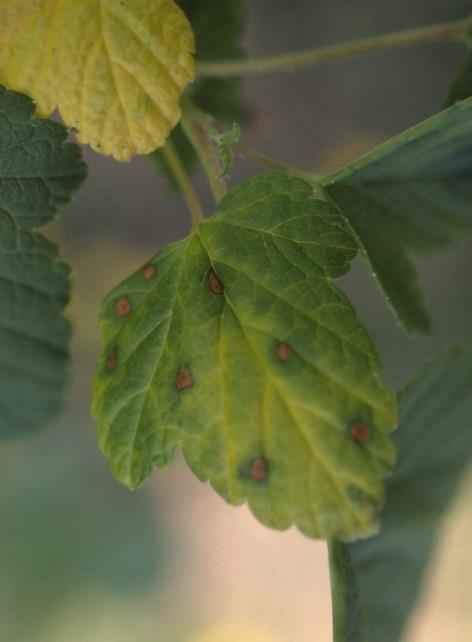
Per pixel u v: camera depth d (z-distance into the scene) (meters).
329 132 0.42
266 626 0.47
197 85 0.32
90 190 0.34
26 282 0.26
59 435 0.45
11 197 0.25
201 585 0.47
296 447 0.23
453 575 0.26
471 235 0.28
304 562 0.47
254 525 0.47
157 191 0.38
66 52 0.25
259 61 0.29
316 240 0.24
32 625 0.46
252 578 0.47
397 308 0.28
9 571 0.46
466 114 0.25
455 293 0.43
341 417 0.23
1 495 0.46
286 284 0.24
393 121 0.43
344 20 0.41
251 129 0.35
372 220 0.27
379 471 0.23
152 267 0.25
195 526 0.47
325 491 0.23
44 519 0.46
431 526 0.25
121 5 0.25
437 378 0.25
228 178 0.26
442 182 0.27
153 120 0.25
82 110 0.25
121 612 0.47
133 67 0.25
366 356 0.24
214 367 0.24
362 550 0.24
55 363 0.26
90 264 0.41
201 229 0.25
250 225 0.25
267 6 0.41
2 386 0.26
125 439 0.24
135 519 0.47
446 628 0.31
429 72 0.43
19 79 0.25
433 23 0.41
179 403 0.24
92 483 0.46
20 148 0.25
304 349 0.24
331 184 0.26
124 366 0.24
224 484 0.23
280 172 0.25
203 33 0.31
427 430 0.25
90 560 0.47
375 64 0.43
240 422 0.24
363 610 0.24
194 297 0.24
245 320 0.24
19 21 0.25
